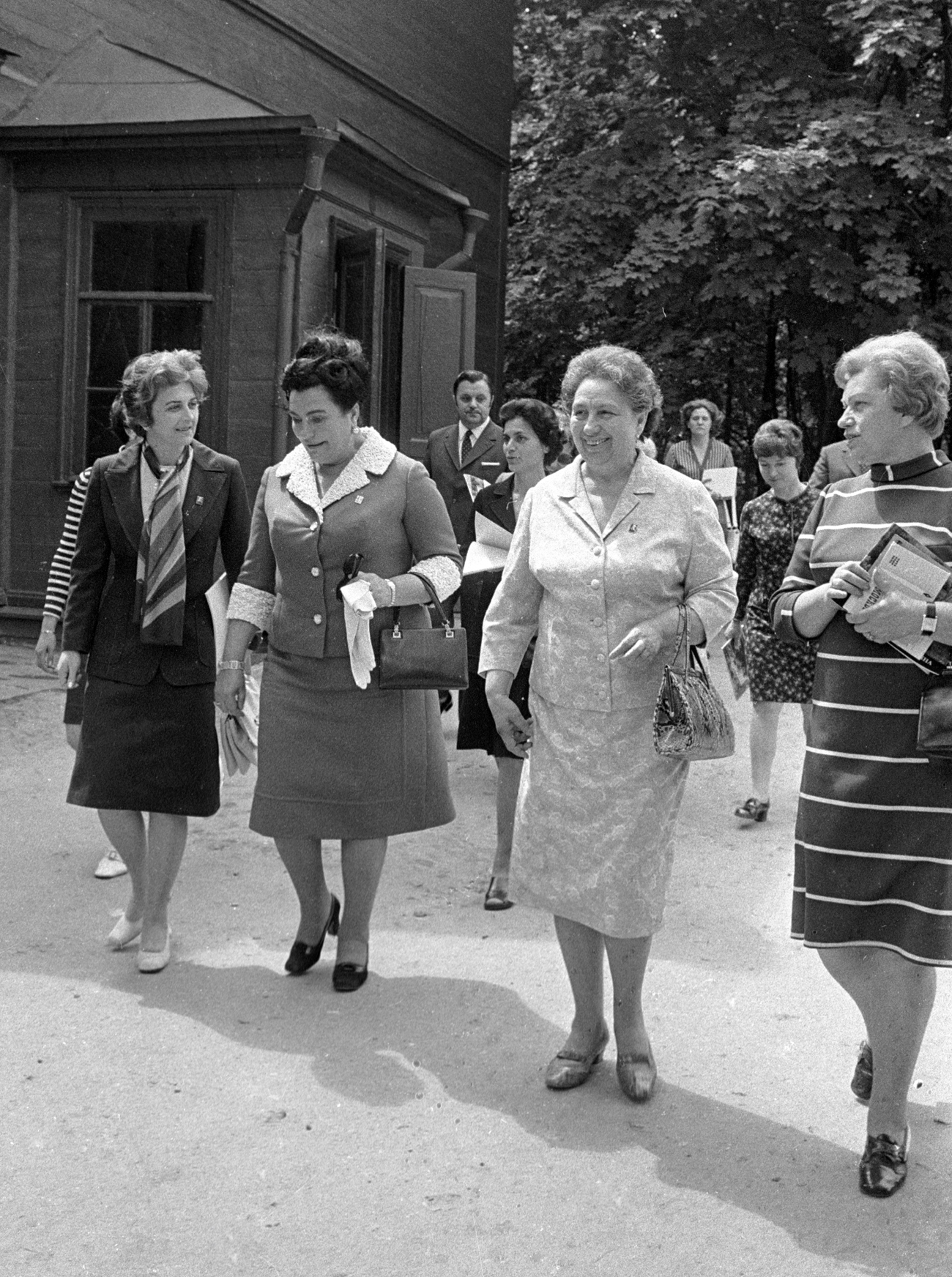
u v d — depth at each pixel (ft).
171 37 41.68
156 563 15.14
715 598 12.45
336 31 49.70
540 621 12.95
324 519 14.70
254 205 35.88
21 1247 10.07
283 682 14.99
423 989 15.14
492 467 27.84
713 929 17.48
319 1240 10.27
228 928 16.92
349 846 14.99
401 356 41.32
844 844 11.07
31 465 36.94
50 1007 14.34
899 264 56.80
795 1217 10.69
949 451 65.16
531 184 69.21
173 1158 11.40
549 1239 10.34
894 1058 11.16
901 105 61.67
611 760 12.44
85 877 18.62
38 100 37.11
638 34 66.33
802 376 70.69
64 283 36.60
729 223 57.06
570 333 71.31
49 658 17.80
